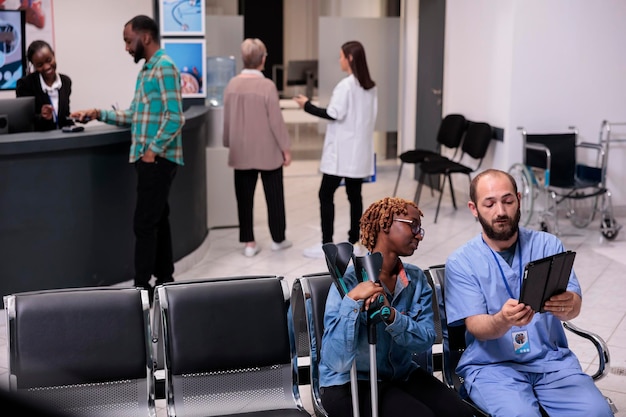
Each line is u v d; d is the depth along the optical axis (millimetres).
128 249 5152
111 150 4918
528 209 6832
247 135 5855
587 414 2566
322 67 9562
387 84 9734
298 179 9586
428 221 7305
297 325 2832
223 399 2559
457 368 2781
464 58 7949
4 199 4477
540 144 6793
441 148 8531
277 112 5836
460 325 2824
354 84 5738
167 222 4969
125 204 5078
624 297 5113
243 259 6027
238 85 5820
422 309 2555
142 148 4660
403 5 9578
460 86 8070
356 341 2352
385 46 9648
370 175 5961
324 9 10055
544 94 7156
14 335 2369
